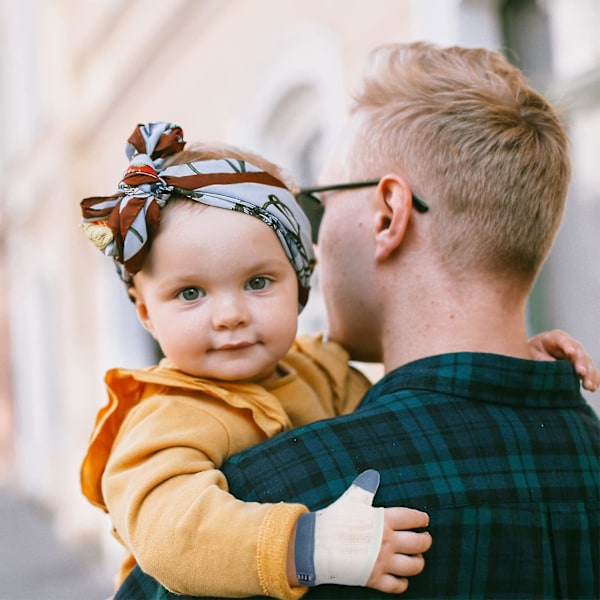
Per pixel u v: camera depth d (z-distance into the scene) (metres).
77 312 7.99
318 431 1.10
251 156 1.39
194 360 1.24
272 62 4.45
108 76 7.13
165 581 1.05
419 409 1.10
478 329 1.19
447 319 1.19
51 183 8.68
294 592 1.00
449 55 1.31
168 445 1.16
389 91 1.30
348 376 1.51
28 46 9.84
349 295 1.31
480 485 1.06
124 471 1.15
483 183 1.17
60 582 6.26
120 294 7.05
